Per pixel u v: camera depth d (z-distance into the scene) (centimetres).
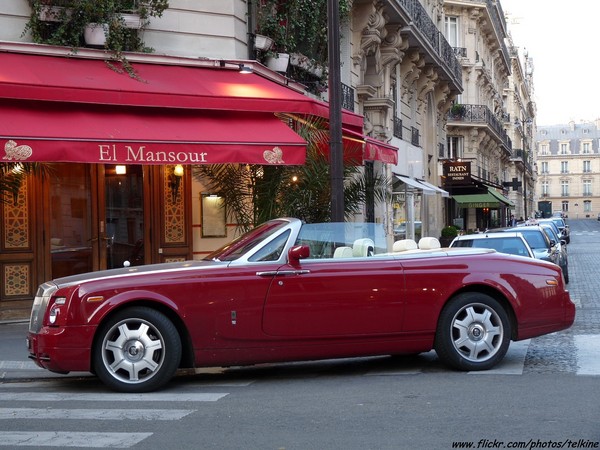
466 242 1573
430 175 3647
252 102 1369
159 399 731
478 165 4959
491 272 834
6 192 1369
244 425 615
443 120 4062
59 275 1434
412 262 823
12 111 1199
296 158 1295
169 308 771
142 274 775
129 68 1403
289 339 785
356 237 831
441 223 3831
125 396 750
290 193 1303
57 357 749
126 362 765
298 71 1886
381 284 805
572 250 4362
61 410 695
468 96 4944
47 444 574
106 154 1186
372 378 812
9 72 1248
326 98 2045
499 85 6900
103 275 785
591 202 16975
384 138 2506
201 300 769
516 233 1567
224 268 785
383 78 2633
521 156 8119
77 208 1459
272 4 1727
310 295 789
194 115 1354
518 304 837
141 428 616
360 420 617
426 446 536
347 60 2275
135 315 764
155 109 1338
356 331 798
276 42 1730
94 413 676
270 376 855
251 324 777
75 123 1216
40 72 1286
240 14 1614
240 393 752
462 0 4744
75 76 1309
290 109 1391
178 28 1532
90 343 752
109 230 1488
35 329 785
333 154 1130
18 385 859
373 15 2347
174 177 1543
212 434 589
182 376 878
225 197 1359
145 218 1522
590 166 16988
